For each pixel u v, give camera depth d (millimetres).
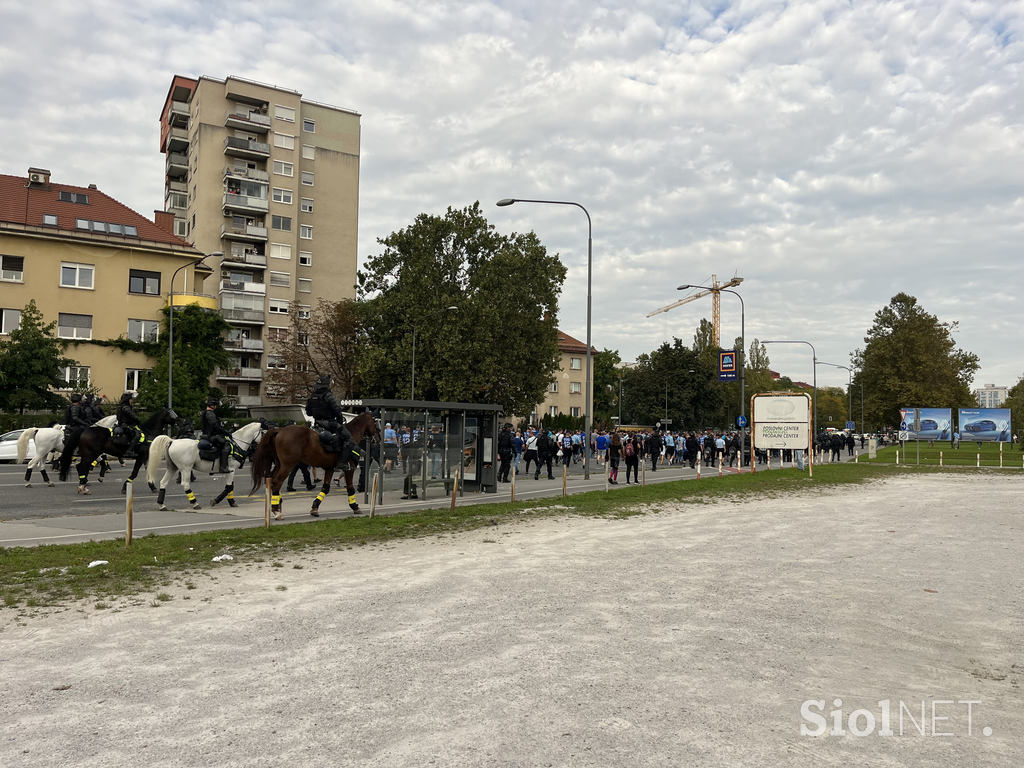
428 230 48406
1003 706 4930
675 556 10781
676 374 83562
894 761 4000
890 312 77750
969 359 82875
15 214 43906
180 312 46312
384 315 49188
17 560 9469
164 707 4664
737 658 5855
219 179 68125
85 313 44344
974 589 8773
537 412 82438
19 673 5332
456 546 11586
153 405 40156
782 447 33281
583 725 4414
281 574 9148
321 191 73500
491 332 46656
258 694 4910
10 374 35844
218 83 68438
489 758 3936
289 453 14211
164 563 9656
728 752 4062
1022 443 62656
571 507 17500
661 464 41281
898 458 50750
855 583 9016
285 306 70000
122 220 47906
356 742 4137
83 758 3916
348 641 6195
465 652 5898
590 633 6500
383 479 18312
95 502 16734
